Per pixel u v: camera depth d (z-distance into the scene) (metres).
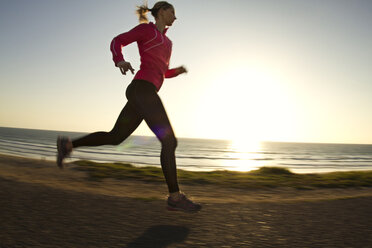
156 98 1.90
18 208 1.90
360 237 1.54
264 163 44.78
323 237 1.53
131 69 1.80
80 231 1.50
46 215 1.78
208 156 65.44
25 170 4.98
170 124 1.90
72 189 2.78
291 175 6.66
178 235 1.51
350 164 45.78
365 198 2.70
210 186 4.52
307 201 2.54
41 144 68.81
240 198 3.40
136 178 4.88
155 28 1.98
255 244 1.40
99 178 4.62
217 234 1.55
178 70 2.36
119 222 1.71
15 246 1.25
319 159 63.75
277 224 1.77
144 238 1.43
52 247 1.26
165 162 1.87
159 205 2.21
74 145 2.03
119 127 2.04
